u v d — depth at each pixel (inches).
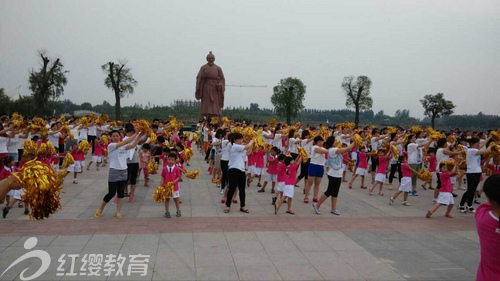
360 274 199.8
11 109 1658.5
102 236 249.1
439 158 396.8
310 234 267.1
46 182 120.4
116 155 290.2
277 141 546.9
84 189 407.5
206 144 668.7
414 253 234.5
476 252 239.5
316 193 347.6
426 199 414.9
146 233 258.1
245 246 237.1
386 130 603.8
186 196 390.3
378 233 275.4
